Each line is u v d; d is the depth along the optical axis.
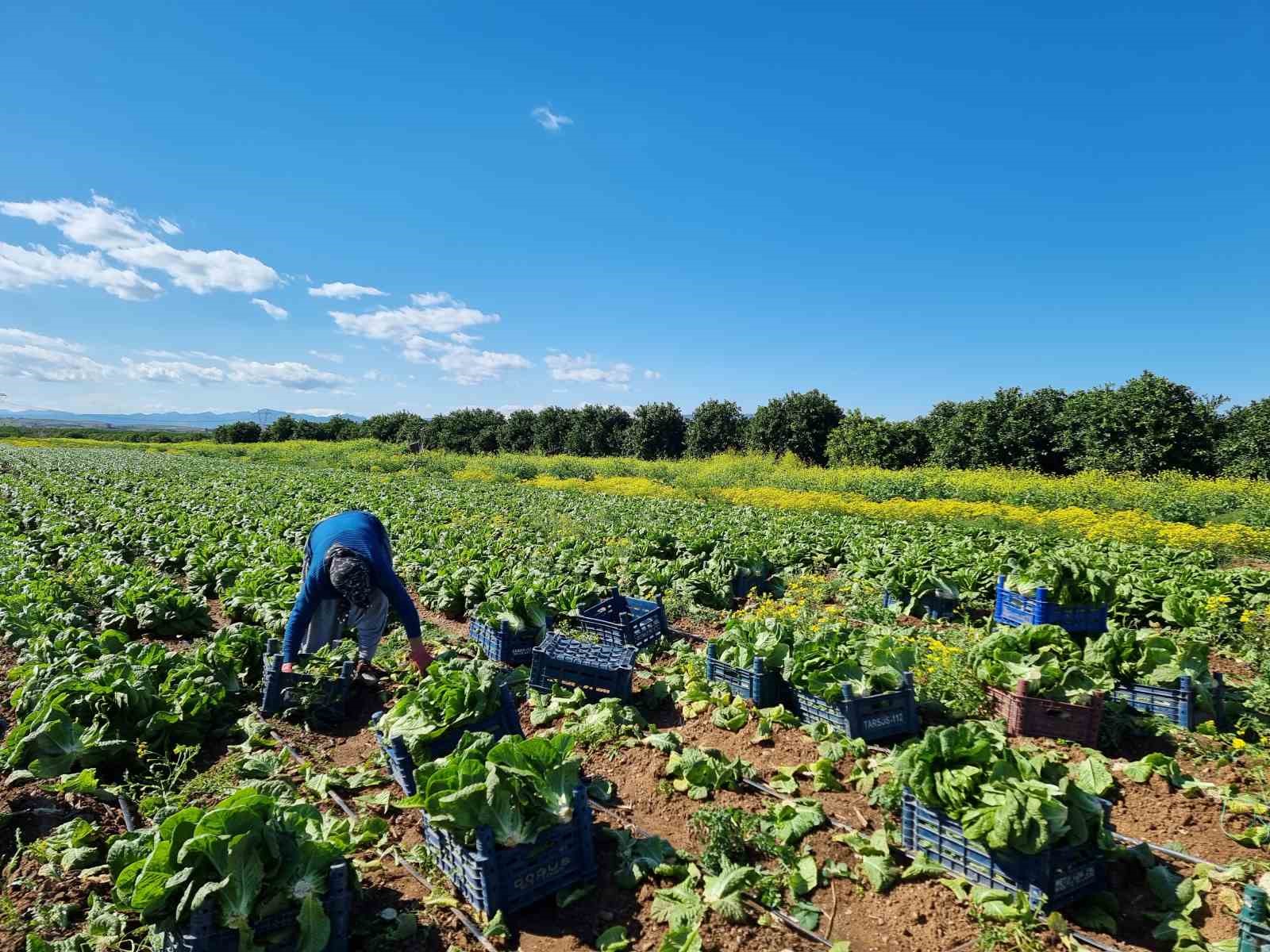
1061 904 4.78
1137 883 5.20
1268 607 11.06
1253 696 7.80
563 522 21.94
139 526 19.17
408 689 8.71
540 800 4.98
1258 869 5.18
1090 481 31.16
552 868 5.04
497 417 77.06
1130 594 11.11
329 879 4.36
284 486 33.56
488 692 6.67
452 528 18.94
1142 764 6.49
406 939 4.72
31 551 16.47
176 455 69.56
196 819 4.25
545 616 10.02
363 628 8.62
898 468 46.16
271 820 4.41
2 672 9.61
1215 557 17.97
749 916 4.87
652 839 5.54
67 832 5.74
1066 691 7.11
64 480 34.28
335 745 7.65
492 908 4.78
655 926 4.84
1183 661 7.45
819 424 57.06
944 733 5.32
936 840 5.24
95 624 11.80
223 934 4.04
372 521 8.26
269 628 10.33
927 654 8.52
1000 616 10.30
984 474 36.09
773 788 6.37
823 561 16.12
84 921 4.89
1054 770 5.07
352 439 88.19
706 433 62.19
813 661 7.50
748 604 12.83
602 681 8.13
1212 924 4.76
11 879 5.29
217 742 7.66
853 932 4.78
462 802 4.78
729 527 20.06
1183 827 5.83
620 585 13.72
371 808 6.27
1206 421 38.34
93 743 6.68
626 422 69.50
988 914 4.75
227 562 14.27
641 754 7.03
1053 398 46.22
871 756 6.82
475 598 12.04
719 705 7.95
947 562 13.48
